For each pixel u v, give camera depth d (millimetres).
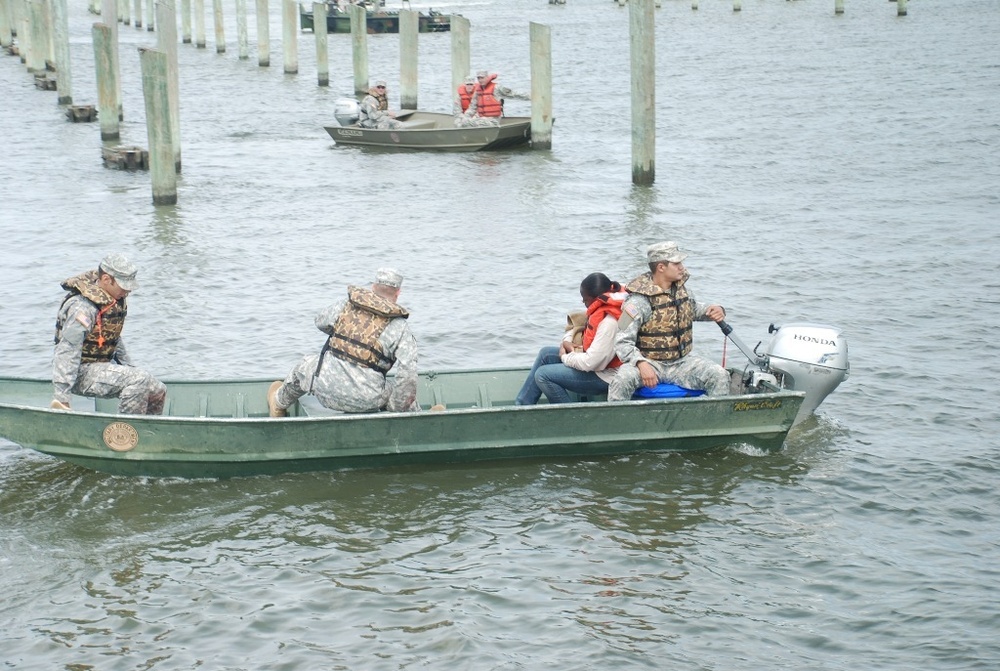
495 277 17484
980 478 10219
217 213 22172
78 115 34625
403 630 7906
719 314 10938
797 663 7500
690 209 22031
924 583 8445
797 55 46781
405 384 10070
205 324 15195
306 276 17609
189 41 60312
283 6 46156
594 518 9547
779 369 10891
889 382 12625
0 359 13711
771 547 9047
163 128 22297
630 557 8898
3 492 10031
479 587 8461
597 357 10469
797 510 9656
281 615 8109
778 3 75250
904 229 19812
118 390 10266
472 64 48562
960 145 27344
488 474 10312
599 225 20828
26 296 16375
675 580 8555
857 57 45031
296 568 8773
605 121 33312
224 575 8672
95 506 9750
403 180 25500
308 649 7688
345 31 63781
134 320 15320
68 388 10039
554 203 22828
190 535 9289
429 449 10242
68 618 8078
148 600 8320
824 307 15562
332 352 10195
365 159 28219
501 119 30203
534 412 10188
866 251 18438
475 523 9469
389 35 63469
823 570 8680
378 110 30516
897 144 27828
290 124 34406
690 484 10125
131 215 21875
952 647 7609
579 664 7492
